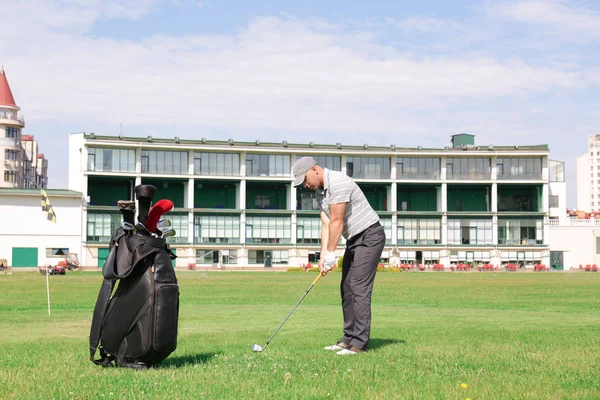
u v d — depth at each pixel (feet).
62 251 269.23
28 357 28.55
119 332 24.73
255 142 304.30
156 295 24.36
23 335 40.40
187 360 27.35
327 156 312.09
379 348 30.76
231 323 46.88
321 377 22.47
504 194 331.98
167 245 25.48
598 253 326.65
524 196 331.98
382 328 41.88
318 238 311.88
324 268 29.60
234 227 304.30
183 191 308.19
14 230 269.44
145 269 24.67
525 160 320.70
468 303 70.13
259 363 25.54
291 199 310.04
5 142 378.32
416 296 83.51
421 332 38.88
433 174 319.27
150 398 19.33
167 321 24.47
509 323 46.29
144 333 24.34
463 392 19.97
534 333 38.14
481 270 301.63
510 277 189.37
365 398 19.17
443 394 19.70
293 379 22.09
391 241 315.58
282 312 57.41
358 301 29.50
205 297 80.59
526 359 26.81
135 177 290.76
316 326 44.24
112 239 24.94
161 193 306.55
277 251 307.37
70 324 47.44
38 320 50.52
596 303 69.92
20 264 269.85
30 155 516.73
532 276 202.18
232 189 316.40
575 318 50.85
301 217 310.86
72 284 124.26
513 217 320.29
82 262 278.67
